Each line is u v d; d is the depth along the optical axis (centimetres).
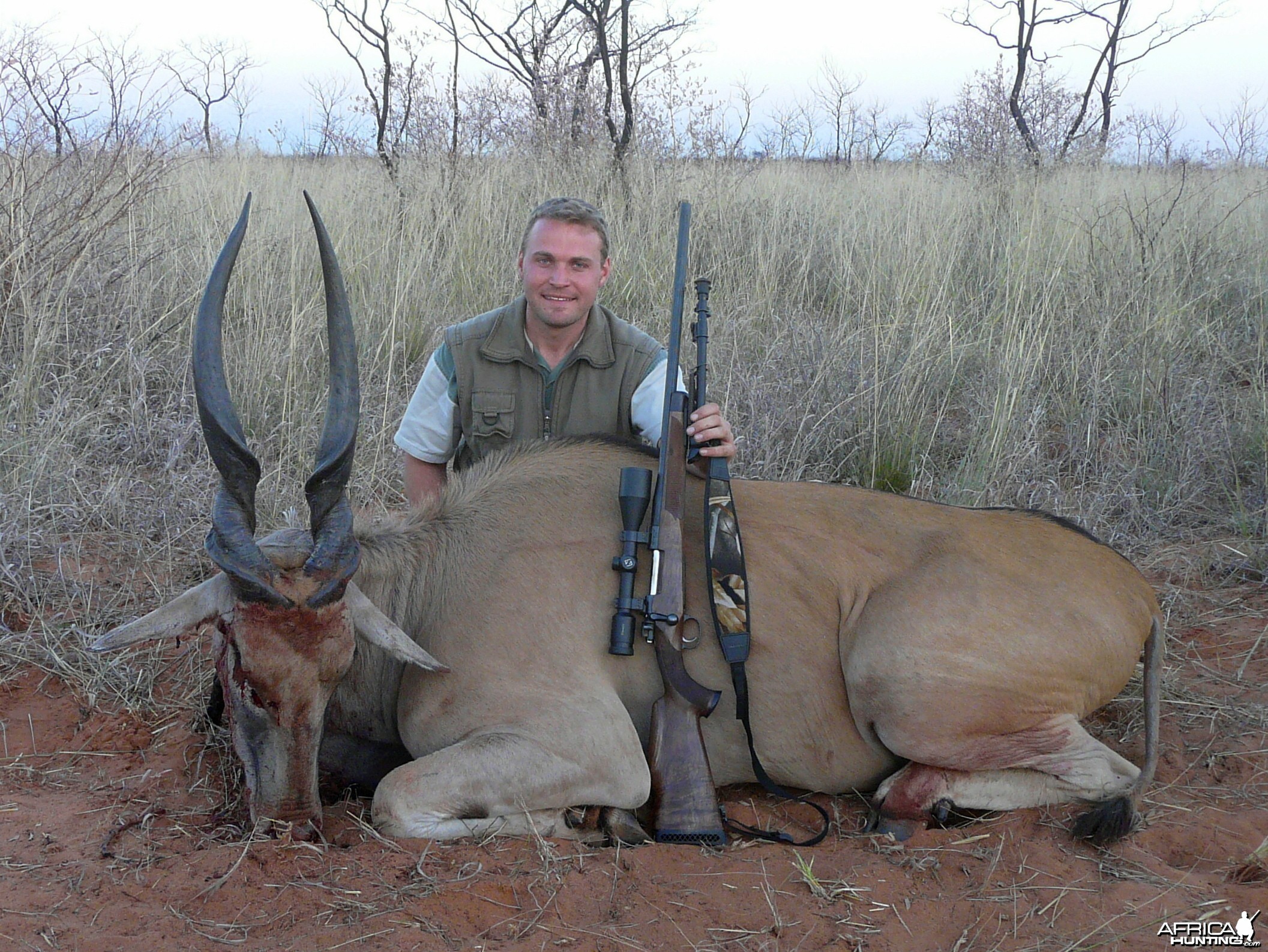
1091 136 938
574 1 830
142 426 408
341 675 224
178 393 430
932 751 240
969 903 215
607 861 223
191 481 374
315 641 217
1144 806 246
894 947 205
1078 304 504
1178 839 236
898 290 484
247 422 409
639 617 242
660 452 244
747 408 433
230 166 674
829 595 249
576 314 289
